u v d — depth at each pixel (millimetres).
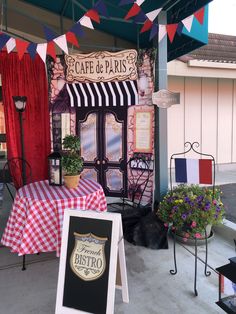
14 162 3924
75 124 3754
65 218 1902
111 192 3783
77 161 2742
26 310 2062
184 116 6785
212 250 2926
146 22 2713
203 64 6051
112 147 3705
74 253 1855
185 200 2645
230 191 4988
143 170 3596
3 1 3461
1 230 3424
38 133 4016
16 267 2641
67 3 3779
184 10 3426
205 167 2553
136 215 3314
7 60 3791
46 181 3027
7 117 3875
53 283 2395
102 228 1816
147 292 2250
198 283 2359
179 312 2029
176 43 4512
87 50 4953
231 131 7270
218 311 2037
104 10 2391
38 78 3920
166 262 2697
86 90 3643
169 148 6742
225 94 7105
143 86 3473
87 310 1774
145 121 3516
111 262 1769
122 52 3473
